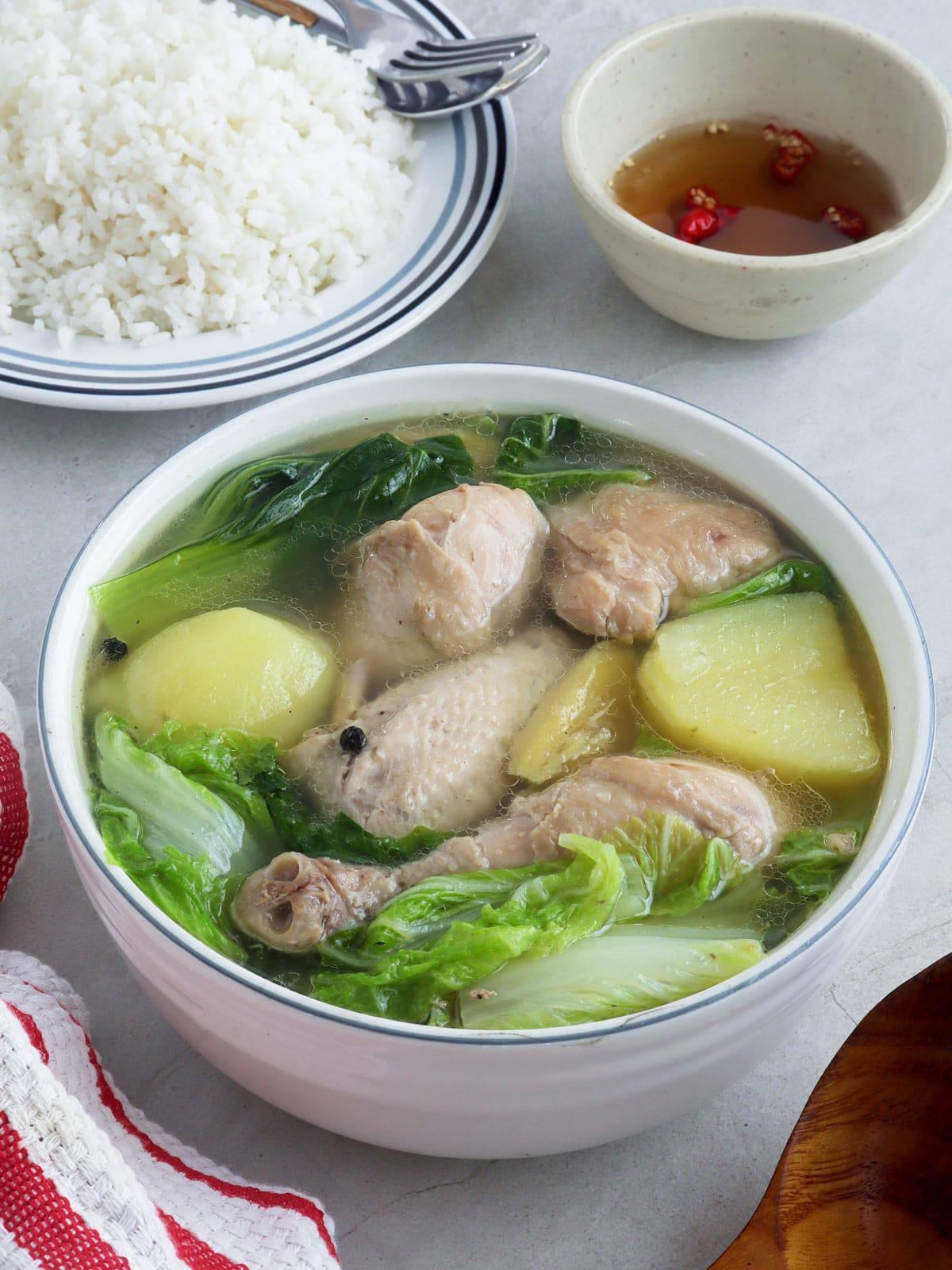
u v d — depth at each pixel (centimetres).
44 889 51
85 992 49
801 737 46
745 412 62
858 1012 49
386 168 64
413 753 46
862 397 63
